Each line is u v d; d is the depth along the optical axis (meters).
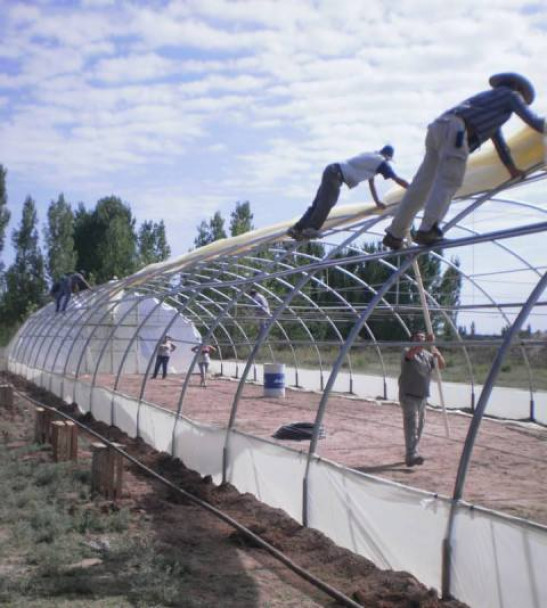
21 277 61.50
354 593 6.36
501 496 9.82
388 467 11.78
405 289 23.98
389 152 9.30
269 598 6.38
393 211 10.53
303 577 6.90
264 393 23.25
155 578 6.57
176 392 24.42
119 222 66.69
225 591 6.52
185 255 18.75
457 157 6.95
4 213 61.62
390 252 8.48
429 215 7.10
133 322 32.44
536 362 29.00
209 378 30.73
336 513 8.00
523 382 24.11
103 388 17.77
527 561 5.48
